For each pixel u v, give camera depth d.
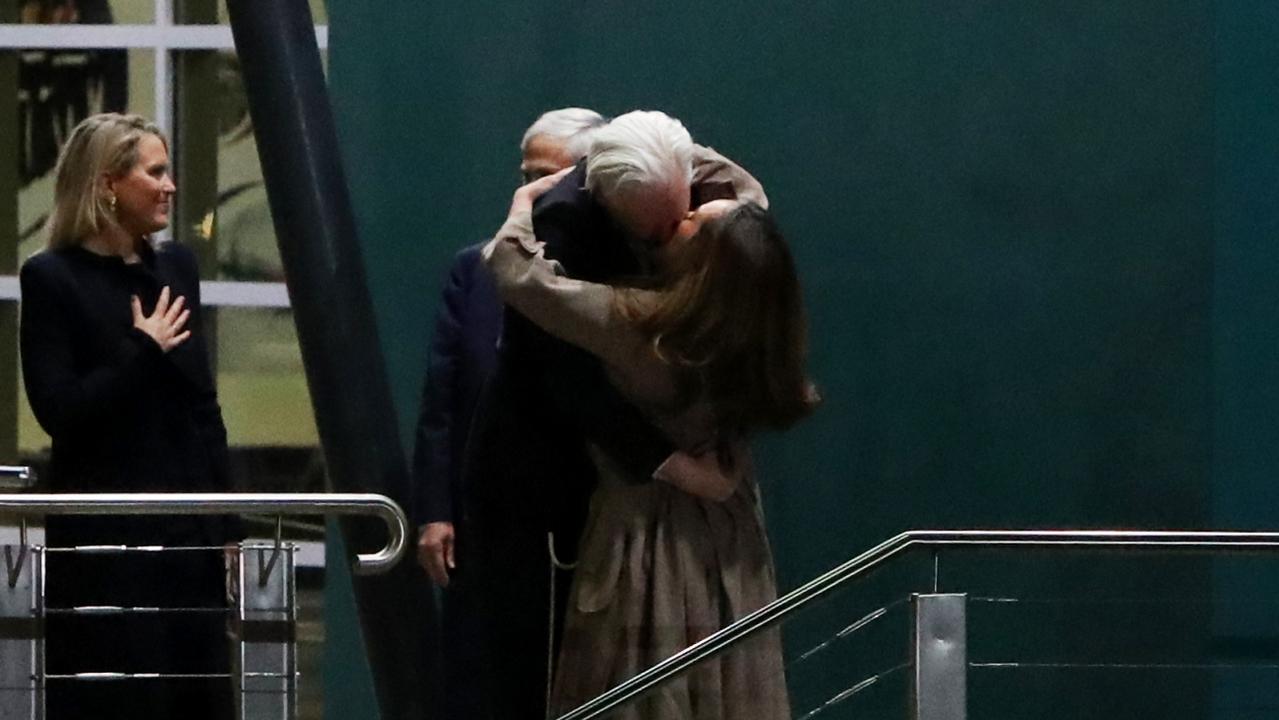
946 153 21.50
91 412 16.20
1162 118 21.36
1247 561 21.05
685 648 14.52
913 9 21.44
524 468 14.70
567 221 14.38
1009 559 21.20
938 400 21.53
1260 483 21.25
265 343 24.05
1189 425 21.38
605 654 14.62
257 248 24.23
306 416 23.89
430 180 21.62
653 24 21.52
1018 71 21.44
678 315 13.81
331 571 21.67
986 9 21.42
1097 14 21.39
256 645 16.02
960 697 14.70
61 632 16.61
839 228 21.52
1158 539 14.74
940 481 21.53
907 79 21.48
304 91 19.08
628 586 14.53
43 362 16.22
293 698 16.03
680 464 14.29
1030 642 19.58
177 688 16.66
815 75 21.50
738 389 13.97
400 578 19.09
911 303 21.52
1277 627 19.39
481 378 17.27
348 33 21.64
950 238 21.52
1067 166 21.44
